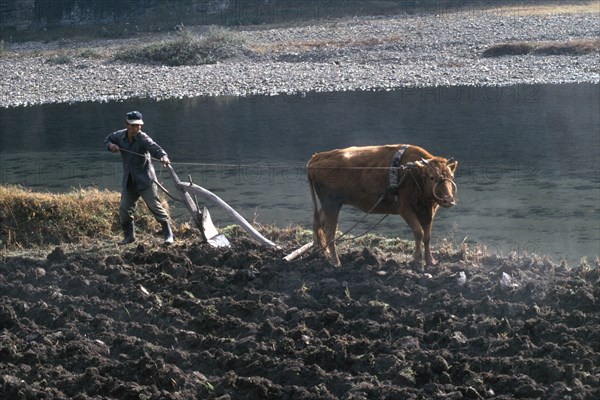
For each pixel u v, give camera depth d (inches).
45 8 3073.3
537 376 354.9
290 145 1136.2
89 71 2039.9
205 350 394.0
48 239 596.7
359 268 491.2
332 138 1171.9
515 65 1787.6
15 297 465.4
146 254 520.4
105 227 602.2
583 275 467.2
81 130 1334.9
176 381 365.7
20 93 1802.4
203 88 1753.2
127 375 375.9
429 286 457.1
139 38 2645.2
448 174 460.1
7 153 1163.3
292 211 789.2
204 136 1234.6
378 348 383.2
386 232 711.7
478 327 396.2
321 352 378.9
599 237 669.9
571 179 882.1
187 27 2741.1
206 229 539.5
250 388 357.4
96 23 3019.2
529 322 390.9
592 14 2274.9
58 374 378.6
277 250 522.3
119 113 1493.6
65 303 451.5
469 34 2121.1
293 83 1752.0
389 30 2282.2
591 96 1417.3
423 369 360.8
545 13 2361.0
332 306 433.4
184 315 434.9
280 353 387.5
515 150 1040.2
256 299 450.3
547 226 708.7
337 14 2691.9
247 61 2084.2
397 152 478.3
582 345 374.9
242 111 1450.5
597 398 331.0
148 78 1902.1
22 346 405.7
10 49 2615.7
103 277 484.1
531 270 480.4
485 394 343.3
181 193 535.8
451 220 739.4
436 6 2657.5
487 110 1338.6
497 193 835.4
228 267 504.1
